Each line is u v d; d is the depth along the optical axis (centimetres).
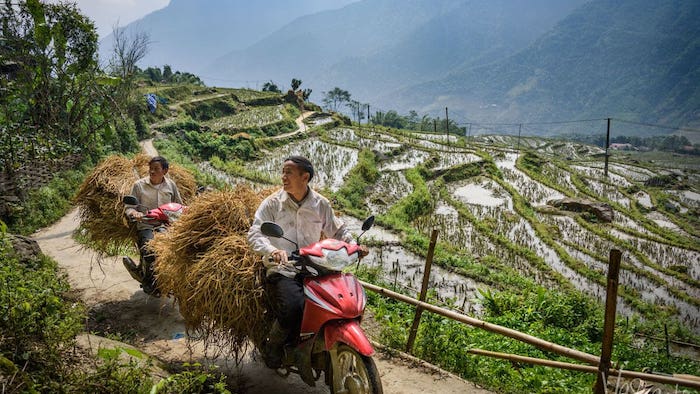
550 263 1830
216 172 2895
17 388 328
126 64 2655
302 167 444
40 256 808
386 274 1459
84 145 2025
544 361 483
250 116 5194
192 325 471
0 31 1838
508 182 3481
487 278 1477
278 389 479
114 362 364
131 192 683
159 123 4128
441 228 2178
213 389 448
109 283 787
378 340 612
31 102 1905
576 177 3844
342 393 404
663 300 1542
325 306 390
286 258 402
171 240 494
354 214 2141
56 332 397
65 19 1875
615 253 373
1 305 379
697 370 784
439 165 3584
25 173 1409
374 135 4819
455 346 586
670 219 3005
